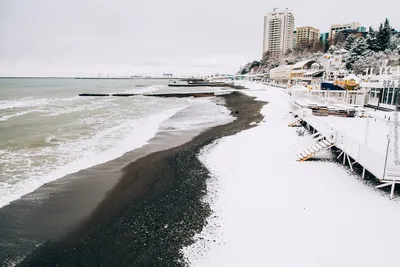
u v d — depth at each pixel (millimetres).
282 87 73562
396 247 7254
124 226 9086
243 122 25812
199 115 32094
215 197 10555
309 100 28484
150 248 7910
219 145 17484
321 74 54219
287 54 135875
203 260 7254
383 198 9773
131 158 15930
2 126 25219
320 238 7750
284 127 21766
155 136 21234
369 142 13648
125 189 11859
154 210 9984
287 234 8016
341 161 13703
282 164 13531
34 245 8289
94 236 8617
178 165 14391
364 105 27516
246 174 12492
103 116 31484
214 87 103250
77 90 91438
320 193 10328
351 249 7258
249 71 181625
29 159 15820
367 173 12023
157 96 62094
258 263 6984
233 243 7820
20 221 9539
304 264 6844
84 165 14852
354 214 8828
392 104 22875
